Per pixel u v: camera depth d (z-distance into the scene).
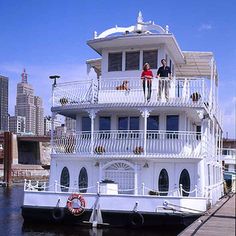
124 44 28.67
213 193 30.38
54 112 28.28
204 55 31.42
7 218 28.72
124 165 26.08
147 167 25.98
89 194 24.08
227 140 86.38
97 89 27.84
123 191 25.62
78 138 28.08
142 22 29.23
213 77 31.06
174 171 25.84
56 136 29.16
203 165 25.48
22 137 115.25
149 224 23.16
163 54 28.34
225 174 57.09
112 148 27.09
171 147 26.44
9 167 70.62
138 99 26.95
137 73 28.64
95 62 32.72
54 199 24.73
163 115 27.22
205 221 20.19
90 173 26.97
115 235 22.12
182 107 25.56
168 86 26.59
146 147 26.66
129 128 27.83
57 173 28.02
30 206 25.00
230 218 21.30
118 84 28.22
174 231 22.91
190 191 25.03
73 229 23.59
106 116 28.23
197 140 26.72
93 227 23.75
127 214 23.38
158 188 25.86
